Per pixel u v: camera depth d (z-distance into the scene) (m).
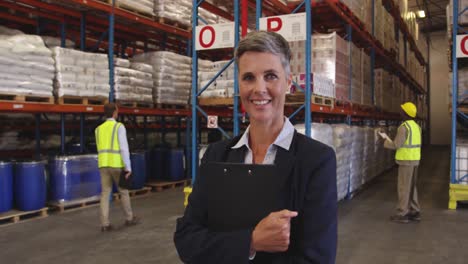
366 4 9.09
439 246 4.90
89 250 4.66
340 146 7.10
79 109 6.72
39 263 4.24
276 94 1.27
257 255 1.19
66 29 8.93
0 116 8.22
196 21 6.58
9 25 8.46
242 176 1.20
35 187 6.09
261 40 1.25
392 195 8.37
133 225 5.77
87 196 6.94
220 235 1.16
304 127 5.91
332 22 8.26
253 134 1.37
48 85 6.25
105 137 5.45
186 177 9.70
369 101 10.02
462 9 7.30
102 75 7.08
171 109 8.73
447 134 25.02
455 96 7.09
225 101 6.74
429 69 25.27
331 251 1.17
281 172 1.18
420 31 25.39
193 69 6.64
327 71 6.93
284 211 1.09
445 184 10.02
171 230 5.51
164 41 9.76
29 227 5.64
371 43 9.88
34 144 8.68
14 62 5.70
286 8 6.92
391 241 5.11
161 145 9.70
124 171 5.58
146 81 8.05
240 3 6.85
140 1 7.98
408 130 5.95
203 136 13.49
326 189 1.20
